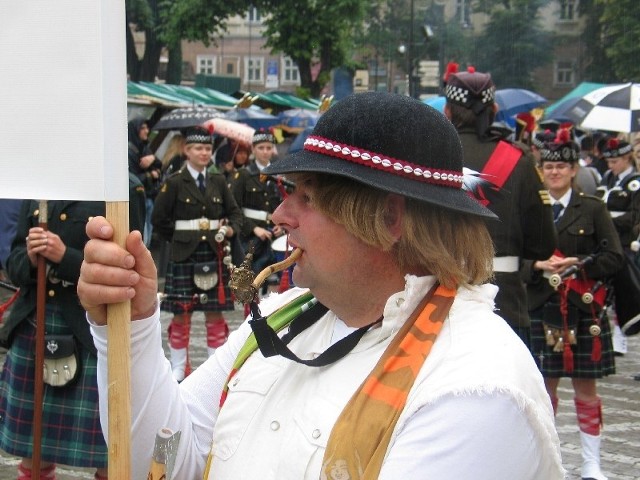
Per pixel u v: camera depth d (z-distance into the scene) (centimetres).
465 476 132
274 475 149
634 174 794
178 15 2042
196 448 174
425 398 137
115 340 150
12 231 750
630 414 626
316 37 2161
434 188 150
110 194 146
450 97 406
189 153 689
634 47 2103
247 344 173
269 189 880
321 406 148
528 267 495
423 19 2155
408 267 155
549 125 1083
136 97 1420
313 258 155
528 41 2134
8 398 378
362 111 151
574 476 486
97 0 144
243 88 3112
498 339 144
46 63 146
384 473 135
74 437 366
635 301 498
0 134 148
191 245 681
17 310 378
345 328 162
